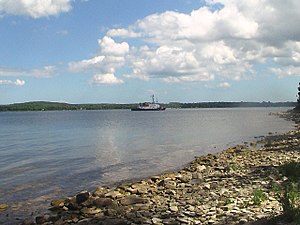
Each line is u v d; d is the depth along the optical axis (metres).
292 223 11.55
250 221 12.60
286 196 14.09
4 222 16.22
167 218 14.27
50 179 26.45
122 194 19.42
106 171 29.47
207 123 105.69
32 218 16.73
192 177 23.48
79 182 25.17
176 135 65.19
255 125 91.38
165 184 21.33
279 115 156.12
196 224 13.12
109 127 94.50
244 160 29.91
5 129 93.69
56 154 41.66
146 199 17.80
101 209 16.73
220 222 12.99
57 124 116.00
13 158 38.88
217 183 20.72
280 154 32.25
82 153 42.06
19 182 25.47
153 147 46.97
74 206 17.38
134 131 77.94
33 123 124.25
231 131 72.44
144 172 28.64
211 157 32.91
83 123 119.56
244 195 17.05
